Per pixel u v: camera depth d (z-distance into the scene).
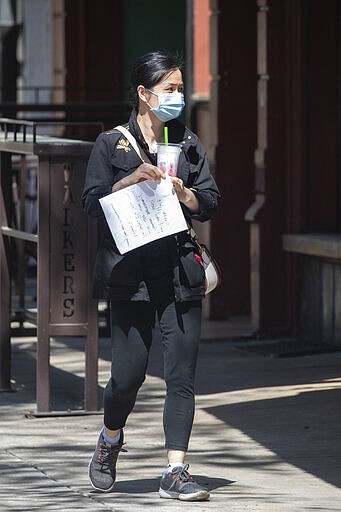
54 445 16.95
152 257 13.41
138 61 13.45
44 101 45.56
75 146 18.39
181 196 13.37
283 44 25.70
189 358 13.53
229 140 28.31
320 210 25.80
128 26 38.09
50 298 18.77
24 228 23.72
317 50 25.45
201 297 13.52
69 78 38.44
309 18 25.38
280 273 26.02
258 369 22.45
